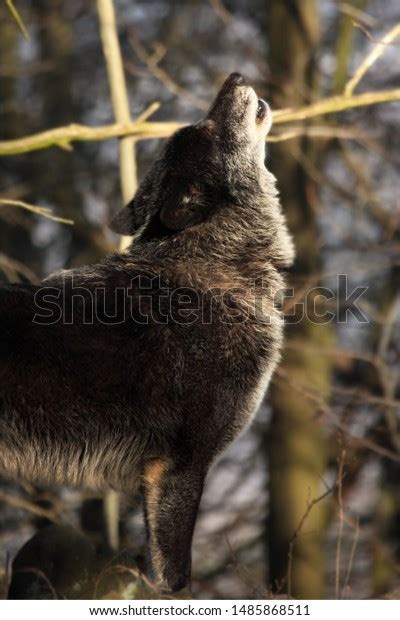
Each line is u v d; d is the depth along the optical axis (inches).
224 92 328.2
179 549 290.2
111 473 299.0
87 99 786.8
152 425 293.6
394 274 642.8
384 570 625.0
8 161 749.3
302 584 588.7
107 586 311.7
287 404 597.0
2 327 286.5
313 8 615.8
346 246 663.8
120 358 292.4
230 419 299.3
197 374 294.8
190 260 311.6
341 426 466.3
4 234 725.9
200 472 295.1
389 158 587.8
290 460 596.4
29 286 295.1
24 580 318.0
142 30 774.5
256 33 733.3
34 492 521.3
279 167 605.0
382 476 685.3
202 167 317.1
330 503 536.1
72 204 718.5
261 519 701.9
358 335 672.4
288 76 606.9
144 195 322.0
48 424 289.4
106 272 304.7
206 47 742.5
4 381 285.3
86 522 592.1
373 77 671.8
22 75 705.6
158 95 726.5
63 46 778.2
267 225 323.9
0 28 769.6
